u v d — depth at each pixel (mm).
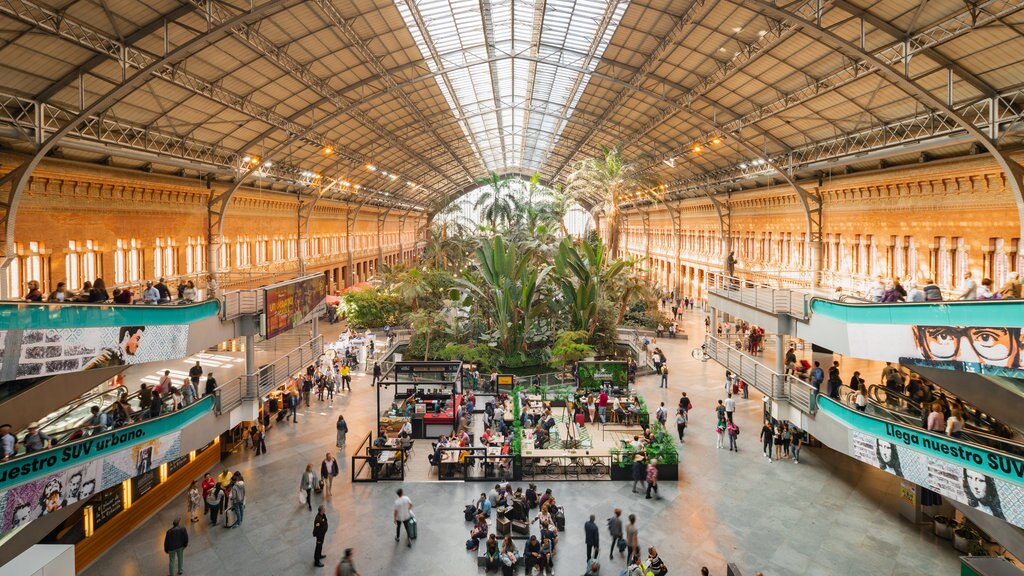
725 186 45000
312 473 16422
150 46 18766
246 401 18781
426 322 32406
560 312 33875
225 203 29875
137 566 13117
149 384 19203
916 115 22094
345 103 32531
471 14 27844
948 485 12172
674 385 28359
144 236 25141
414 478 18094
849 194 28203
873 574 12625
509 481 17688
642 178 49781
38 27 14391
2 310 11352
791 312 17906
